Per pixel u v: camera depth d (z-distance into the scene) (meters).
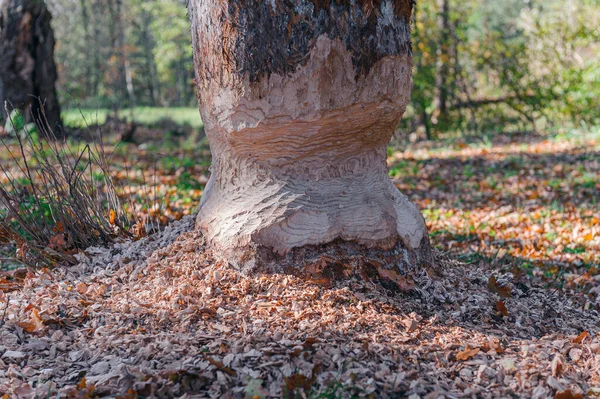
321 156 3.84
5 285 4.09
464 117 16.31
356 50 3.59
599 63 15.18
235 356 2.89
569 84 15.43
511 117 16.70
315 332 3.15
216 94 3.82
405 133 16.36
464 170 10.92
